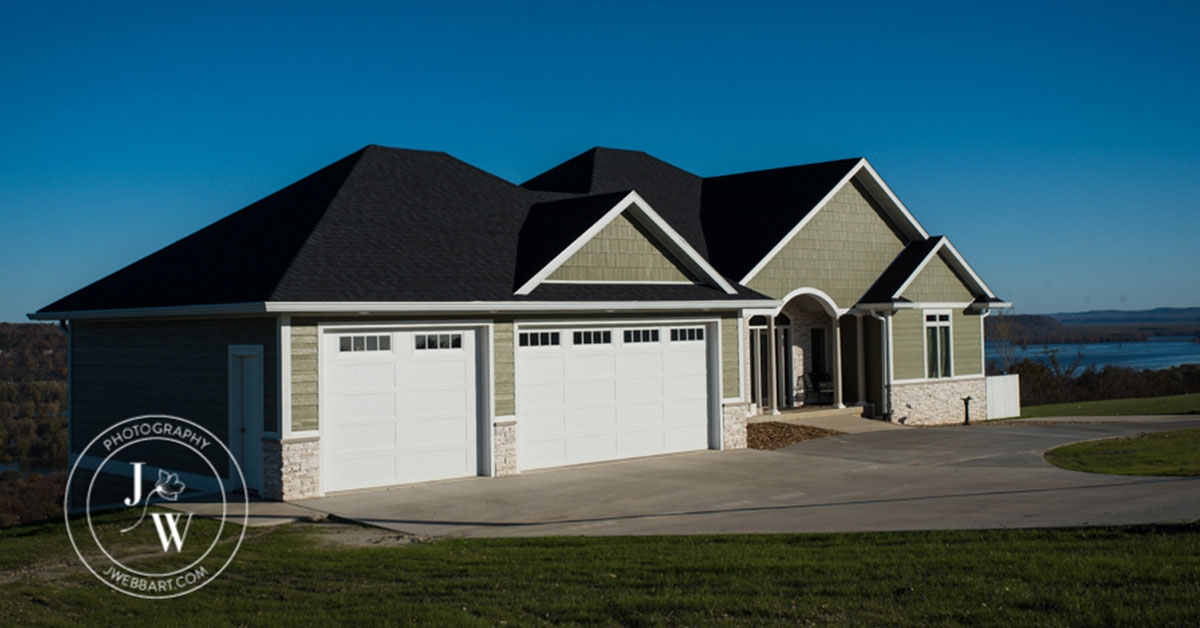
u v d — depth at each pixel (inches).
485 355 721.6
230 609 382.6
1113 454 798.5
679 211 1134.4
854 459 812.6
